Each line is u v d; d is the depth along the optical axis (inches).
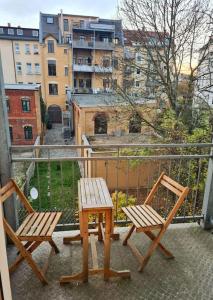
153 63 331.9
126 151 257.1
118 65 354.9
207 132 258.7
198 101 306.0
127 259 94.8
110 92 369.7
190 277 86.7
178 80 325.7
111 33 870.4
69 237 101.7
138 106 341.4
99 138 512.1
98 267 88.8
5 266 41.5
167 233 111.8
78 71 911.0
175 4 305.3
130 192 290.4
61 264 91.2
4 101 87.5
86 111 538.9
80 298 77.5
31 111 687.7
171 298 78.1
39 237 78.5
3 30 963.3
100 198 80.4
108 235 79.6
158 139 322.3
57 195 327.3
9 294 43.2
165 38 320.8
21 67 1003.9
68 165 475.2
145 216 92.0
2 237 40.5
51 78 967.0
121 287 81.7
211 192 110.8
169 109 319.9
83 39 890.7
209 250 101.2
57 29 959.6
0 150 90.0
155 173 223.1
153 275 87.1
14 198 95.8
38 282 83.0
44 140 780.0
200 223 117.7
